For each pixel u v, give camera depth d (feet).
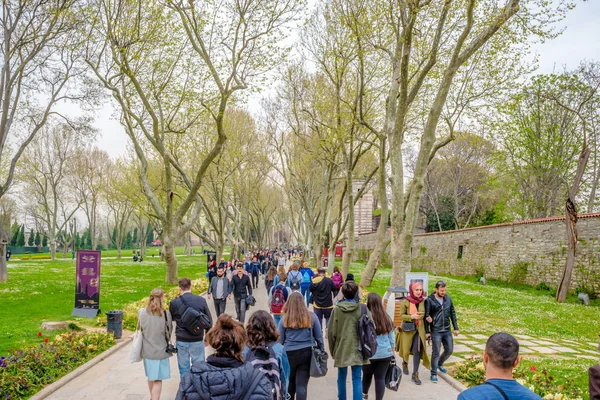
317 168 117.39
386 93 70.18
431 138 44.65
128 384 24.94
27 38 67.62
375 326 19.36
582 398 21.84
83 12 61.46
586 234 68.44
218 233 104.88
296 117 87.15
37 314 45.78
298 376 18.48
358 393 18.57
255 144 119.55
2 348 30.73
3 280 79.46
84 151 168.25
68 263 145.79
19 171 155.43
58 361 27.07
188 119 77.92
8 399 21.36
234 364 10.61
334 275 53.16
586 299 62.69
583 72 88.17
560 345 37.91
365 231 202.59
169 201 74.49
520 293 73.36
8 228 189.57
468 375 26.09
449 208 156.25
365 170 109.09
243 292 39.63
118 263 153.69
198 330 20.95
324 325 41.39
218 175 104.78
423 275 37.86
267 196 199.21
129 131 73.46
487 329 44.06
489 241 95.40
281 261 122.93
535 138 100.22
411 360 32.09
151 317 20.07
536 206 105.70
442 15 42.83
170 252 77.61
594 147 94.94
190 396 9.99
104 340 33.50
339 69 62.85
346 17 51.39
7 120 69.36
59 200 183.52
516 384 8.77
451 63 42.16
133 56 57.82
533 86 91.50
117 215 195.21
